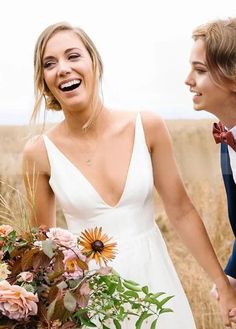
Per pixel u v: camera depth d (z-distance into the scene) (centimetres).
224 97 221
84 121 247
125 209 246
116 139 252
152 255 247
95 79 241
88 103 241
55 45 236
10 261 179
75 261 174
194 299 421
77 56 237
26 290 169
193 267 429
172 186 259
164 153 257
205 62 220
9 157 369
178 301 247
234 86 217
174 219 263
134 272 241
